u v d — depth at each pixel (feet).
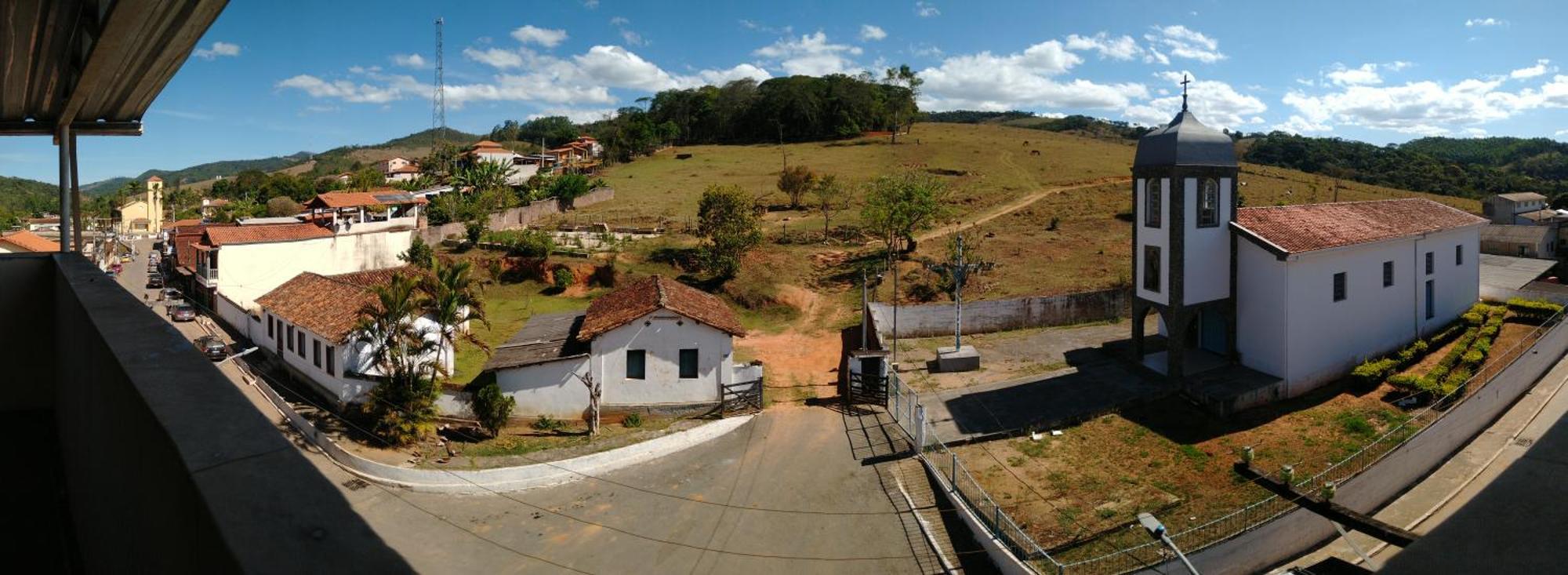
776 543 64.75
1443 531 20.76
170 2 19.33
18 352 26.40
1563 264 180.34
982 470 73.10
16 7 20.43
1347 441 75.36
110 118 34.53
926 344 113.70
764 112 409.08
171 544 9.07
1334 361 92.63
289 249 157.28
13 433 24.82
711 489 74.38
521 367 91.25
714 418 92.22
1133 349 96.48
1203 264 90.12
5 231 282.56
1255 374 89.66
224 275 149.38
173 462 8.89
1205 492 66.54
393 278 90.94
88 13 21.33
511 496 73.77
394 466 77.51
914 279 149.89
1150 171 90.43
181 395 10.78
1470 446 79.20
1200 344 101.96
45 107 31.58
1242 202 236.43
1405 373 94.02
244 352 109.09
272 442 9.44
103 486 14.01
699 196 257.34
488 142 370.32
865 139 388.98
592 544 64.90
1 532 19.07
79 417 17.71
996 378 96.37
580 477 77.61
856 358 94.53
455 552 63.31
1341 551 61.82
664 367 93.91
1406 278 104.06
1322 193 260.83
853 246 179.42
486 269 162.91
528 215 220.02
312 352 102.42
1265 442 75.72
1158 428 79.97
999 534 61.82
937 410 86.69
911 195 163.94
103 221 349.00
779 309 141.79
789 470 78.07
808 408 94.89
